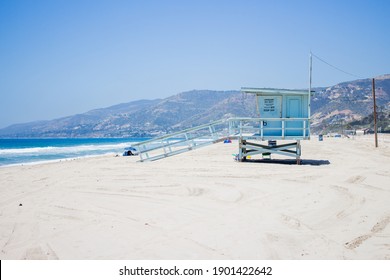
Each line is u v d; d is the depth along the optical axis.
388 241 7.89
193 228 9.03
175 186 14.57
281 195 12.40
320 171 17.59
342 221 9.37
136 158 28.78
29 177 18.78
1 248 8.17
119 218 10.16
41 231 9.25
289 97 21.53
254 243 7.93
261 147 22.23
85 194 13.69
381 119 159.00
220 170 18.53
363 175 16.08
